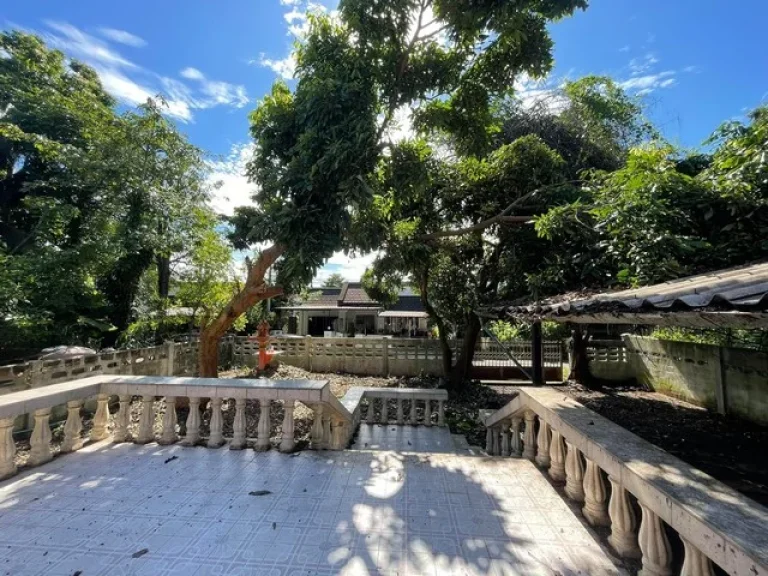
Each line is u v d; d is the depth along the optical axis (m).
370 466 3.34
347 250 6.68
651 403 8.19
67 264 8.00
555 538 2.32
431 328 15.24
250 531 2.35
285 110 5.37
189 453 3.57
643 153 5.61
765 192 4.45
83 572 1.96
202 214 10.58
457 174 8.88
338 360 11.70
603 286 5.61
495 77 5.35
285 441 3.63
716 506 1.58
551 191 7.49
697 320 2.06
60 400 3.44
